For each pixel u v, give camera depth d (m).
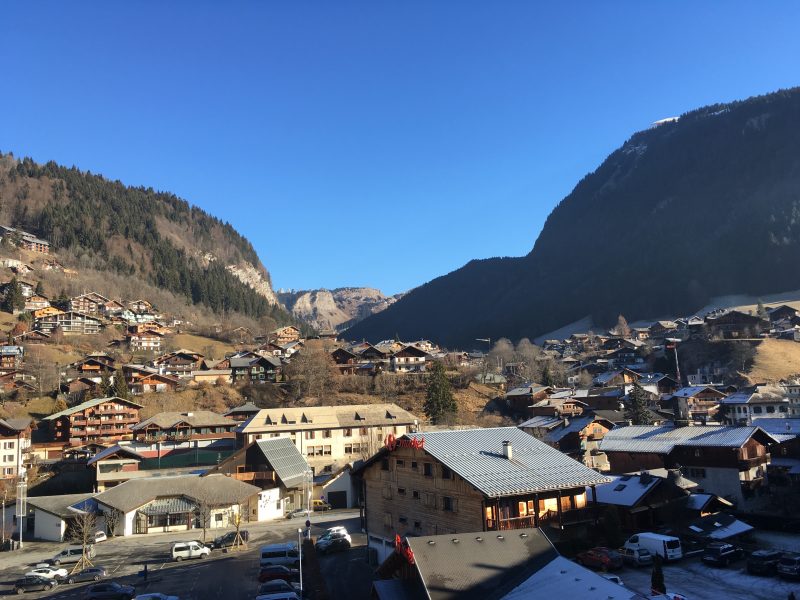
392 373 162.88
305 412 111.19
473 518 41.41
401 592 29.92
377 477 52.78
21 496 76.31
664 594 31.12
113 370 154.88
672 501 52.28
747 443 60.56
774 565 38.75
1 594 48.50
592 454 96.56
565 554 41.50
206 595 43.94
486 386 161.75
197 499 74.38
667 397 139.25
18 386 138.62
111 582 45.88
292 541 62.28
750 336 178.00
